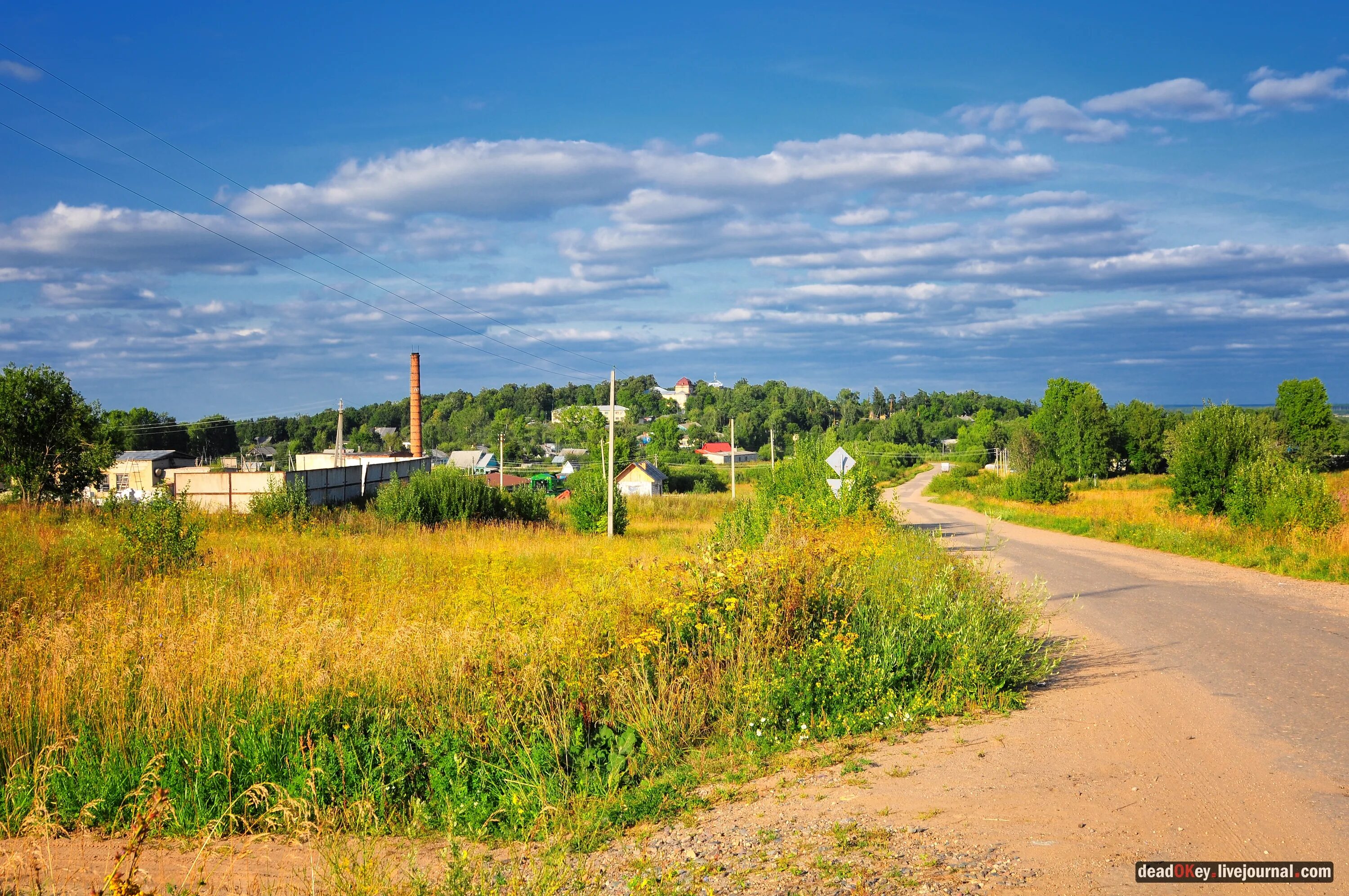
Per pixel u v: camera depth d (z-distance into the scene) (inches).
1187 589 610.2
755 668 305.1
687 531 1384.1
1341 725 262.2
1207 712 282.0
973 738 264.1
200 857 185.3
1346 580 634.2
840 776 235.9
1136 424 3442.4
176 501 758.5
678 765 259.4
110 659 323.9
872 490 1095.0
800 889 161.8
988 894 153.5
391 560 701.9
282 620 410.0
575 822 216.7
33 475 1161.4
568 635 328.5
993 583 431.8
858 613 352.5
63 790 241.3
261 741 262.4
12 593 497.7
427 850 212.4
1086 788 212.5
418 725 280.7
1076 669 359.9
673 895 163.6
